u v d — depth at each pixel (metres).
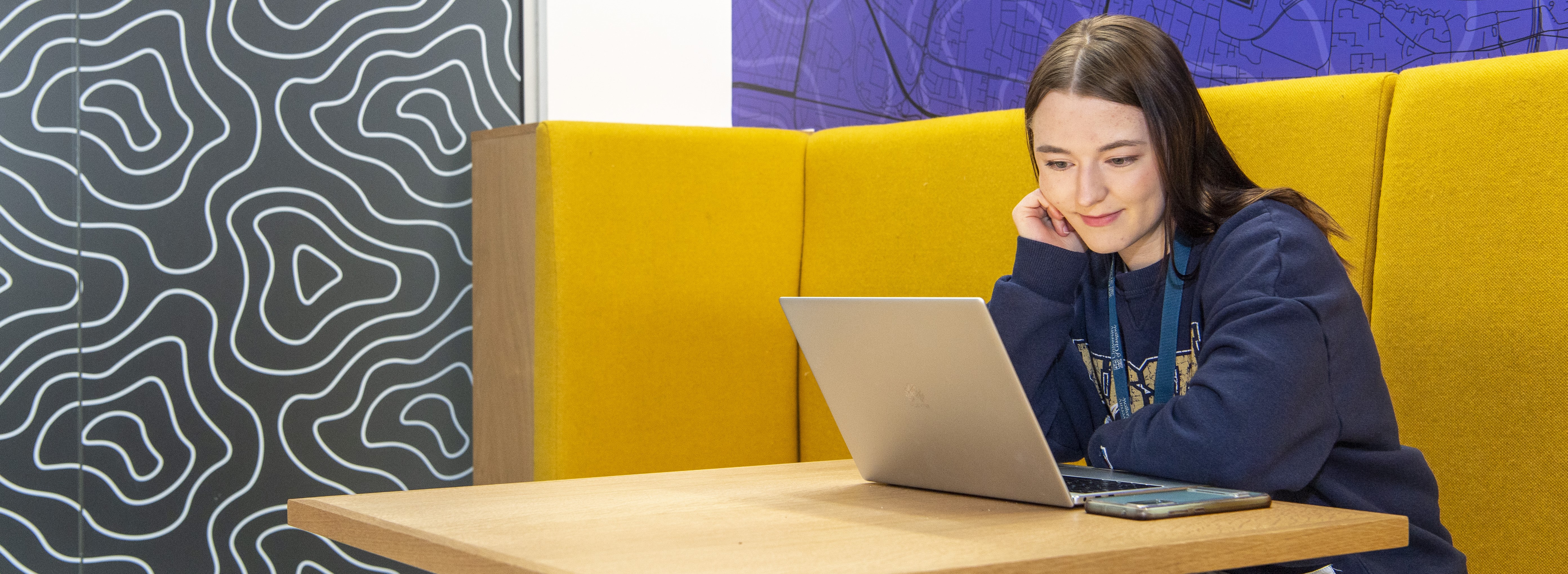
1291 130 1.78
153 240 2.50
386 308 2.72
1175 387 1.41
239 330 2.58
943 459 1.17
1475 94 1.59
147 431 2.51
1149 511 1.00
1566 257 1.50
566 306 2.37
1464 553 1.56
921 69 2.65
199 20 2.53
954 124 2.29
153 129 2.50
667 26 2.97
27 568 2.42
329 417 2.66
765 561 0.82
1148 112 1.38
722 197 2.53
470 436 2.81
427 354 2.76
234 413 2.58
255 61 2.58
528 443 2.46
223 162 2.56
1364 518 1.00
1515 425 1.55
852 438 1.28
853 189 2.49
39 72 2.41
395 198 2.72
